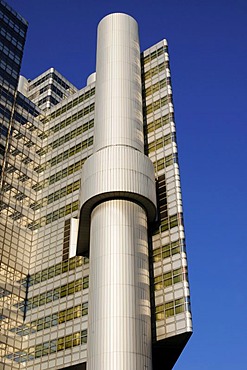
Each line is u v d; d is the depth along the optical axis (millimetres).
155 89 74562
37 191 81125
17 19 94562
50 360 60000
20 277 70438
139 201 59156
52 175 81062
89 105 84000
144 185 59438
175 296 54281
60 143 84312
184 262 55875
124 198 58469
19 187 78312
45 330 63625
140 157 61750
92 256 55469
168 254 58031
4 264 69062
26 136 84875
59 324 62625
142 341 49156
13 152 80375
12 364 61875
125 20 78875
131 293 51469
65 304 63906
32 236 75938
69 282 65625
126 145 63812
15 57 89125
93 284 53156
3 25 90125
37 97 114812
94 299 51938
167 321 53281
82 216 61719
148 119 72438
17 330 65500
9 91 83875
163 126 69688
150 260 59250
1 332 63094
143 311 51312
